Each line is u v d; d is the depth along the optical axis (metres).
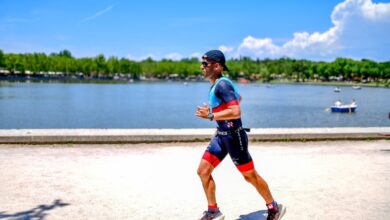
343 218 5.12
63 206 5.47
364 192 6.25
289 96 103.44
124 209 5.39
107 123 41.91
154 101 77.94
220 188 6.45
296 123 43.16
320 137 10.71
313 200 5.84
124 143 9.95
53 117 46.53
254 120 45.69
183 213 5.27
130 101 76.69
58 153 8.91
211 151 4.67
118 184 6.57
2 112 50.59
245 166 4.61
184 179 6.92
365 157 8.84
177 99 85.75
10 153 8.84
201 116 4.37
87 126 39.12
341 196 6.04
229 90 4.41
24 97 78.31
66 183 6.57
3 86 130.38
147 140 10.04
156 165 7.91
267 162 8.30
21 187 6.31
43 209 5.33
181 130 10.68
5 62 182.50
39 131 10.25
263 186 4.73
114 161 8.20
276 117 49.03
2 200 5.68
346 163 8.25
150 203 5.65
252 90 153.12
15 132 10.05
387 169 7.75
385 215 5.24
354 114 53.75
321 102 78.62
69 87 142.50
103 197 5.89
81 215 5.14
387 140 10.97
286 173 7.41
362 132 10.88
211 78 4.62
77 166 7.73
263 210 5.43
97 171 7.37
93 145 9.84
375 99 88.50
